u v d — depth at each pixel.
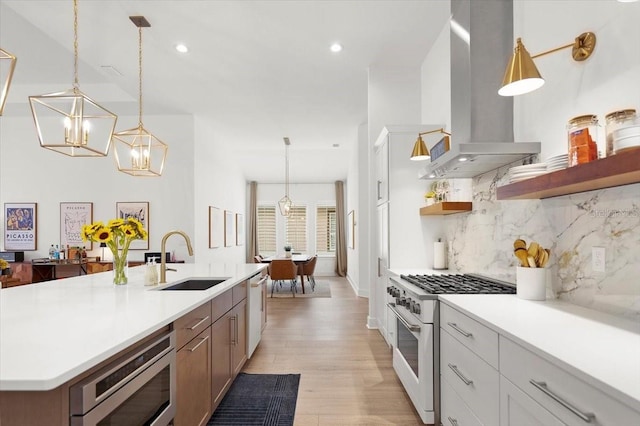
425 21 3.42
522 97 2.16
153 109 5.70
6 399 0.99
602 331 1.27
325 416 2.36
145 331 1.34
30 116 5.77
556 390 1.02
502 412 1.35
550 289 1.94
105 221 5.79
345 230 10.70
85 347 1.14
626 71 1.43
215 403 2.27
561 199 1.83
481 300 1.88
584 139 1.42
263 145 8.27
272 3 3.09
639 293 1.38
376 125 4.44
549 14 1.91
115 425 1.17
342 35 3.64
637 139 1.14
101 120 5.85
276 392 2.71
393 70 4.45
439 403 2.08
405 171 3.58
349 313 5.41
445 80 3.53
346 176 10.48
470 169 2.53
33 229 5.79
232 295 2.70
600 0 1.56
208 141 6.70
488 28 2.25
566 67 1.78
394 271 3.26
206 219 6.54
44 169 5.83
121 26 3.42
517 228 2.24
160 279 2.66
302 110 5.83
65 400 0.99
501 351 1.35
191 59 4.09
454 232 3.27
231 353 2.66
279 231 10.91
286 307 5.87
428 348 2.08
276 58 4.10
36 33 3.75
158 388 1.48
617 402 0.80
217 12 3.20
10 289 2.31
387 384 2.85
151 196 5.84
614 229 1.49
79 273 5.50
